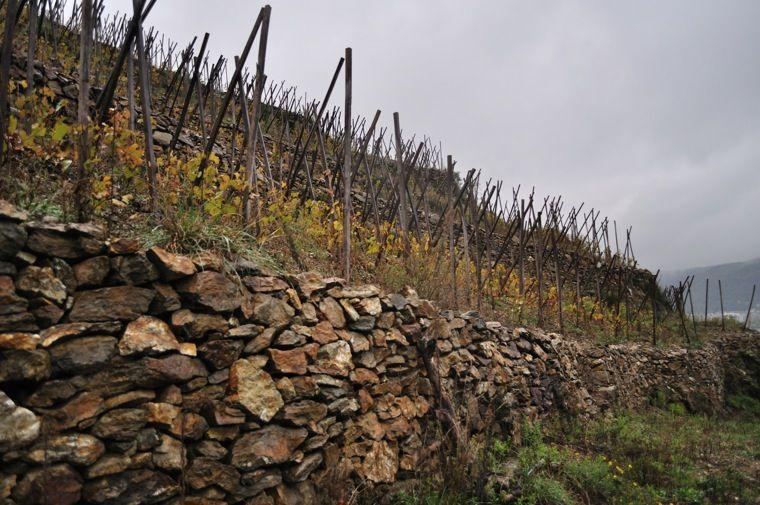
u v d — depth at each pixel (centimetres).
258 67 415
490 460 466
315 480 325
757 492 534
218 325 280
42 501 202
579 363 807
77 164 292
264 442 292
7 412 197
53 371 214
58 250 224
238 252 329
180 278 268
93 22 864
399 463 407
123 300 242
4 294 203
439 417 452
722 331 1534
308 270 474
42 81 544
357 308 400
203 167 356
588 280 1371
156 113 683
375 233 664
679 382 1061
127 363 237
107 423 227
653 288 1191
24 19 712
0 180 250
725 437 797
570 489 470
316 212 542
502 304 878
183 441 257
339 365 358
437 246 776
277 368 309
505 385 589
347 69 496
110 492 224
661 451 609
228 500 272
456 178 1554
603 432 657
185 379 260
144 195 368
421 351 463
